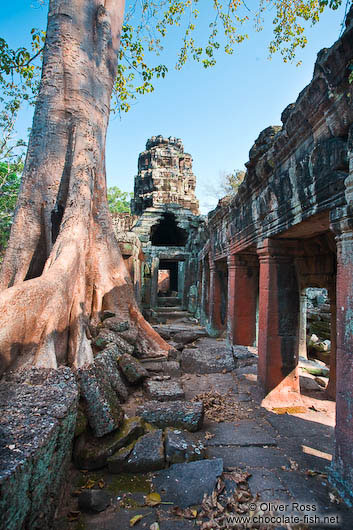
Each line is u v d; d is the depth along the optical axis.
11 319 3.30
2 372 3.05
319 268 5.99
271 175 4.71
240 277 8.19
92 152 6.16
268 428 4.17
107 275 6.06
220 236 9.91
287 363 5.11
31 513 1.88
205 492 2.76
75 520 2.48
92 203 6.11
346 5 2.44
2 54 7.73
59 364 3.66
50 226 5.72
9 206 16.67
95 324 5.53
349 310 2.70
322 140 3.17
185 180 25.03
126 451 3.16
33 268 5.62
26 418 2.25
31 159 6.01
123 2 7.53
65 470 2.57
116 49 7.23
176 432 3.56
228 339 8.56
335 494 2.77
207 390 5.52
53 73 6.21
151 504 2.64
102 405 3.32
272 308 5.10
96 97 6.54
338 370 2.84
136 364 5.06
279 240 5.09
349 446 2.66
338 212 2.80
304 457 3.44
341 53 2.48
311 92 3.01
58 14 6.36
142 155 24.69
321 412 4.79
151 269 19.28
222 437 3.86
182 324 14.71
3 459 1.75
